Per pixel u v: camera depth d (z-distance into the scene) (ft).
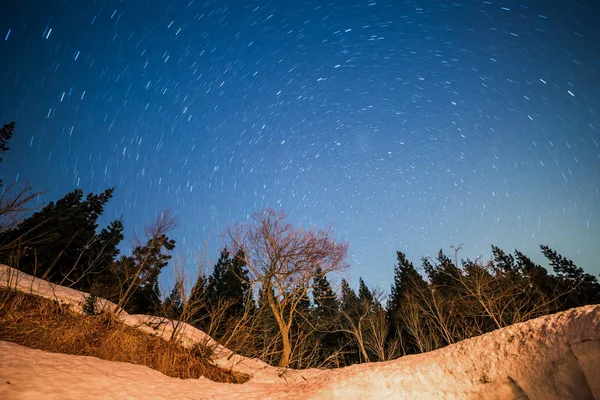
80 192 79.36
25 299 30.91
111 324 31.50
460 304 67.21
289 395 20.79
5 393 14.53
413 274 109.29
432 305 74.74
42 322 27.78
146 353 29.58
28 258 58.39
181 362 30.96
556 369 12.87
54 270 62.28
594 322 12.05
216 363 34.53
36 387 15.67
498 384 14.60
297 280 59.11
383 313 78.89
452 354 17.38
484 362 15.61
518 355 14.47
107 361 23.85
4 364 17.39
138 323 34.63
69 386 16.88
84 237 68.59
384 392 17.47
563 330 13.16
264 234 58.39
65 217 66.13
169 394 20.17
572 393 12.19
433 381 16.71
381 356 71.46
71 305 33.35
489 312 56.49
